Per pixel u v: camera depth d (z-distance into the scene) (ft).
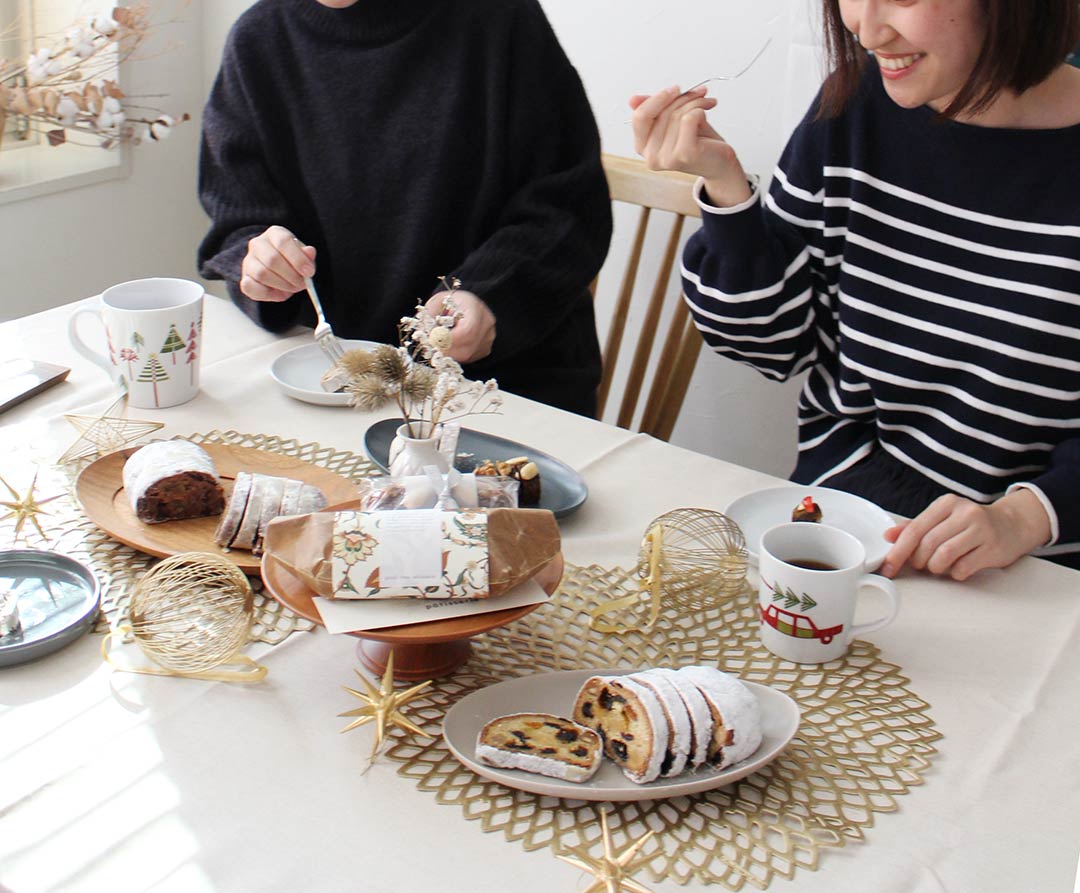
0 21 6.82
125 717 2.54
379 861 2.19
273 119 5.12
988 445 4.19
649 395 5.92
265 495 3.04
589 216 5.16
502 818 2.31
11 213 7.02
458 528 2.63
